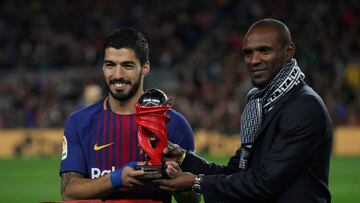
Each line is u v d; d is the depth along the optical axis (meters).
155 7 32.50
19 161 21.72
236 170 4.80
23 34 31.22
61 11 32.50
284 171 4.30
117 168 4.78
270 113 4.43
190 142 4.99
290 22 29.83
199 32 31.09
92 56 29.77
